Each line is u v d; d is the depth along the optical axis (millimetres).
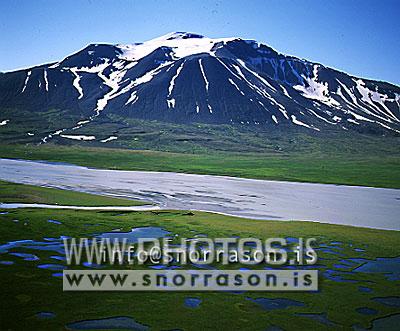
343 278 36688
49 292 30438
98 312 27656
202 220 59906
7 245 41562
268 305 30156
